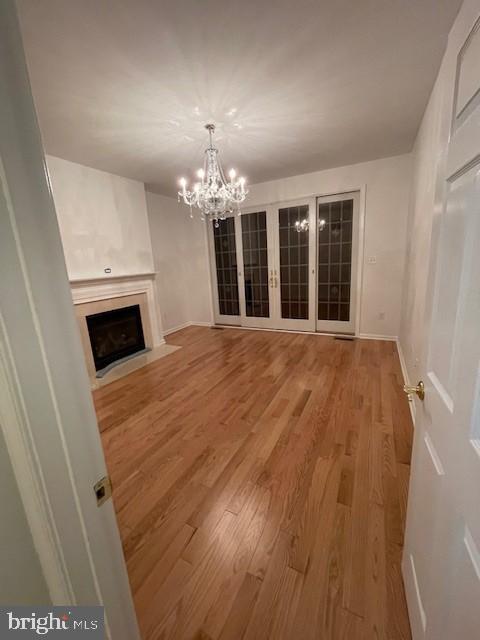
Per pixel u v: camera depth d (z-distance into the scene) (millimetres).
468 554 535
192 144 2766
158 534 1350
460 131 629
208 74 1768
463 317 602
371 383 2764
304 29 1456
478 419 526
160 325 4418
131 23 1365
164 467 1793
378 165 3633
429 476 815
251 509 1456
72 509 486
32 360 415
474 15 562
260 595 1082
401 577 1114
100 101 1995
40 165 414
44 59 1572
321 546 1249
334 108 2232
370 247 3914
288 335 4586
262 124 2430
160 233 4820
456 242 661
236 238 4887
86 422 501
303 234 4332
